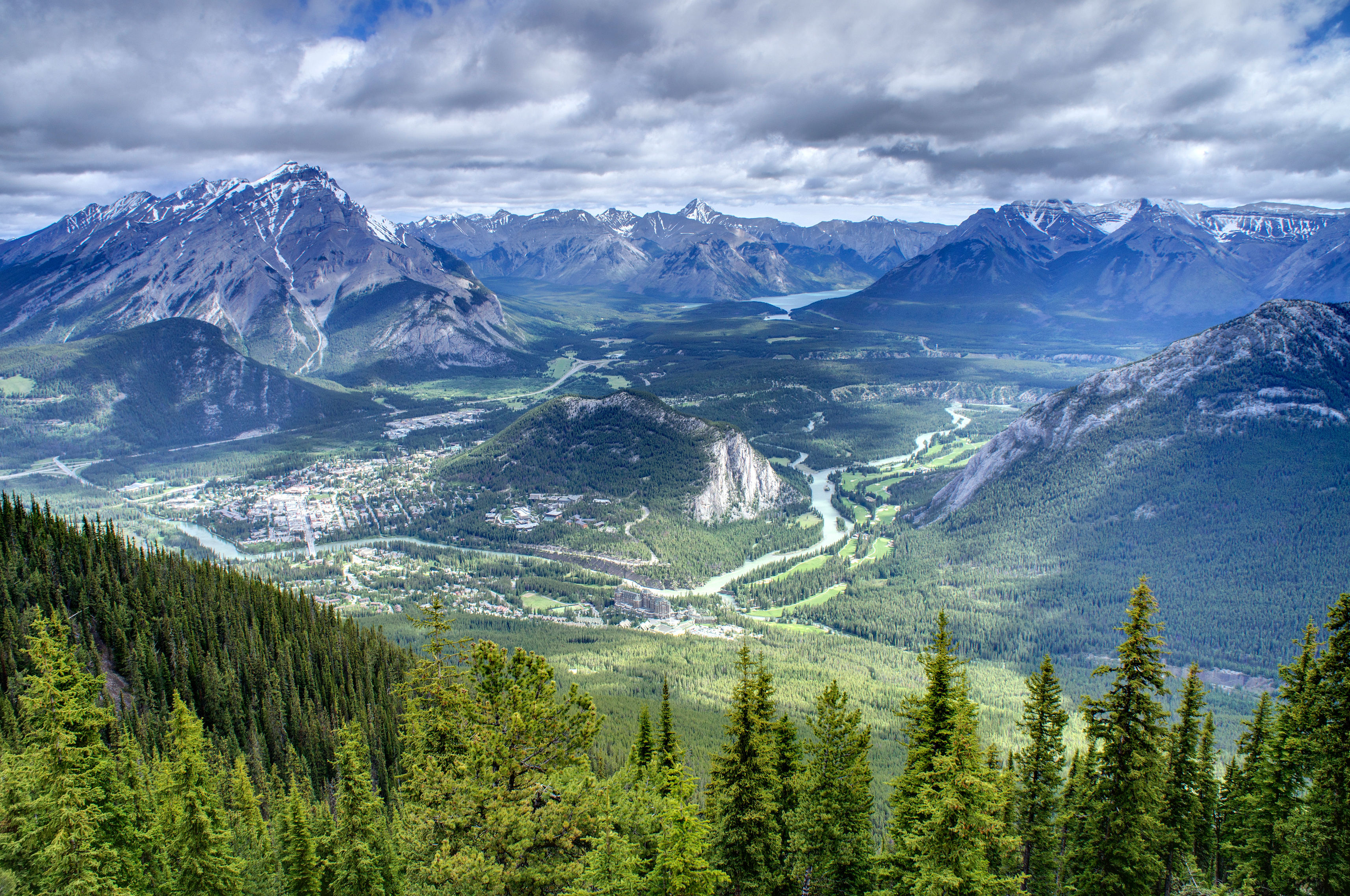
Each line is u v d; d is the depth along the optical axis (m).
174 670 148.00
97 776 73.44
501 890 55.44
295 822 86.00
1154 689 71.25
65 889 66.75
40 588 147.50
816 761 78.62
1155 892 75.94
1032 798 82.88
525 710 61.09
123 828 75.69
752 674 75.94
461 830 58.31
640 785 80.25
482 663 62.91
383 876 81.38
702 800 103.75
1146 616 70.81
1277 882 73.62
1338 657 68.88
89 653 140.75
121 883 73.50
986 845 66.69
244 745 137.50
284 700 149.00
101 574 157.62
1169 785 84.94
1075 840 80.25
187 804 80.38
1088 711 73.62
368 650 172.12
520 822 57.38
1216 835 89.19
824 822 75.81
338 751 83.50
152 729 127.56
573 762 63.34
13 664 123.00
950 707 71.06
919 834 66.81
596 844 61.97
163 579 168.50
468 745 60.91
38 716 70.19
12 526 161.12
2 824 66.44
